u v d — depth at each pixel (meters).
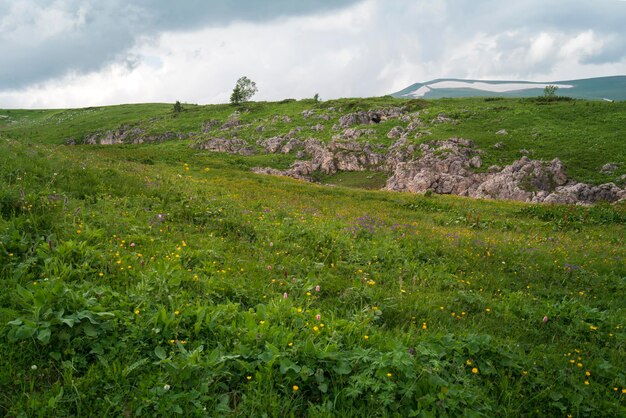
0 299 5.16
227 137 104.50
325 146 85.31
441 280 9.22
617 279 10.87
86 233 7.63
